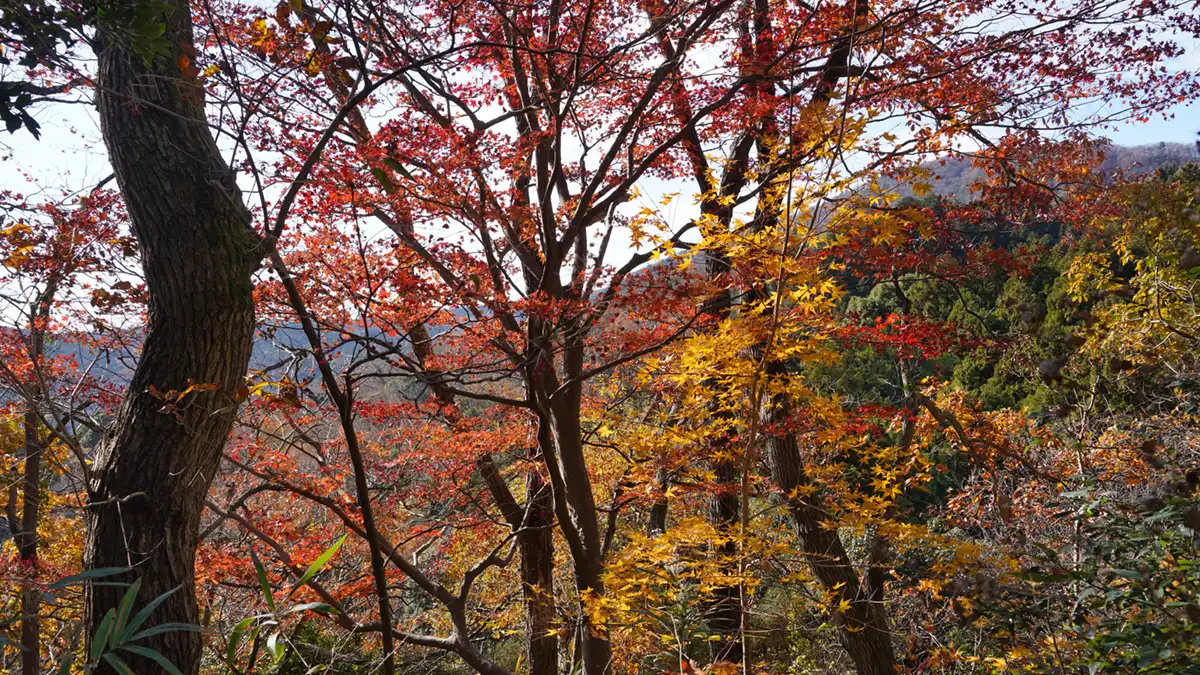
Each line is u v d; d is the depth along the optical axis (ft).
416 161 16.70
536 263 21.40
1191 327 19.44
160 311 13.39
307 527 25.04
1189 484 8.97
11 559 21.54
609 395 27.78
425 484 25.79
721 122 21.97
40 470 25.71
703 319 18.83
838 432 17.56
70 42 9.50
